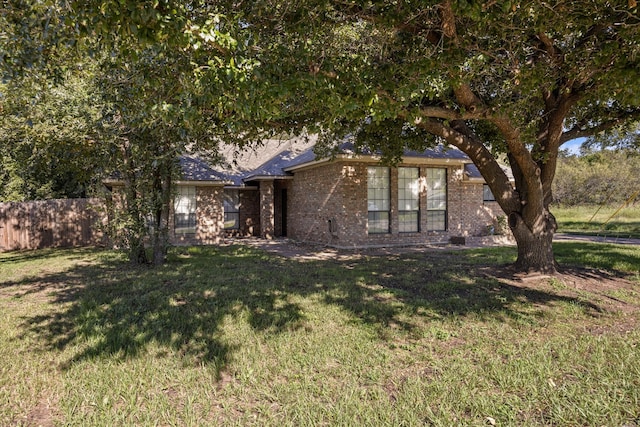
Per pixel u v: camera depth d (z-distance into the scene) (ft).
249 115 13.46
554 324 17.28
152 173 34.09
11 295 24.16
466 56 17.88
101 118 27.48
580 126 29.14
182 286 25.26
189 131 22.40
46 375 12.63
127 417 10.10
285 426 9.59
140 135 30.27
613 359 13.29
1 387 11.95
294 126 25.85
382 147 32.48
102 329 16.83
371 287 24.66
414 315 18.51
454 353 14.10
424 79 16.46
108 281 27.73
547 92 24.07
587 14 16.15
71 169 39.91
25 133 30.25
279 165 62.95
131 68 17.57
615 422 9.59
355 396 11.00
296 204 60.70
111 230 34.50
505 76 21.66
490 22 16.58
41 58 14.24
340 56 17.12
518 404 10.53
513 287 24.13
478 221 60.23
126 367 13.11
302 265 34.37
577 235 61.57
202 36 11.31
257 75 12.69
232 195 66.90
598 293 22.57
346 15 16.65
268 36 16.21
